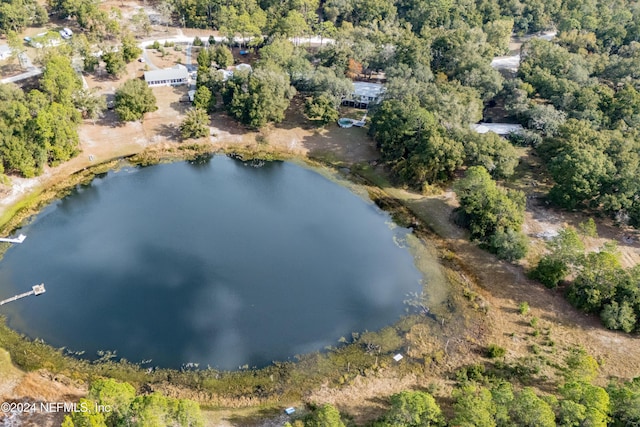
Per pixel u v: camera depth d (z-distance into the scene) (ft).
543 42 578.25
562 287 338.95
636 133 431.02
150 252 358.84
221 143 477.77
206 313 315.99
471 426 222.48
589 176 376.27
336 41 577.43
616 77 540.93
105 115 486.38
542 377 279.69
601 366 286.87
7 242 356.18
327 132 496.64
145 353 288.51
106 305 315.99
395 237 383.86
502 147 413.59
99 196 409.49
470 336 306.76
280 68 515.91
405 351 297.53
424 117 424.05
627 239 376.68
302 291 336.29
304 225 395.96
